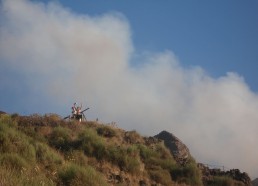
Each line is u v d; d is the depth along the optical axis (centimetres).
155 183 4156
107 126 5122
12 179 1745
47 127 4544
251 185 5059
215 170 5206
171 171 4566
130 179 3984
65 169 2966
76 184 2731
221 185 4703
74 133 4588
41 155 3472
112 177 3869
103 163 4022
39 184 1895
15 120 4562
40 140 4181
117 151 4256
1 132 3503
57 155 3606
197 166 5112
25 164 2736
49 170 3058
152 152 4769
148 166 4500
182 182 4447
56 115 5047
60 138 4297
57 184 2733
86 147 4181
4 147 3297
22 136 3703
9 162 2686
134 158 4278
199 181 4516
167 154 5006
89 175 2869
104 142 4372
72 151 4062
